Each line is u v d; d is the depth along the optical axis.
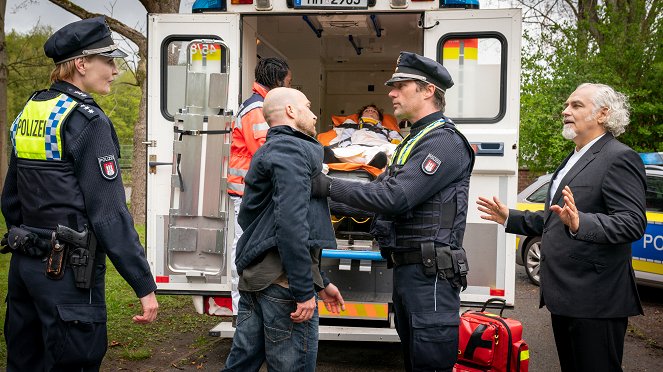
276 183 2.96
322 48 7.40
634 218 3.06
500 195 4.88
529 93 13.04
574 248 3.21
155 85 5.16
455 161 3.32
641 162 3.20
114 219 2.95
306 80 7.58
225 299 5.16
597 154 3.26
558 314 3.25
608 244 3.07
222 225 5.01
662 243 7.54
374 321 5.07
